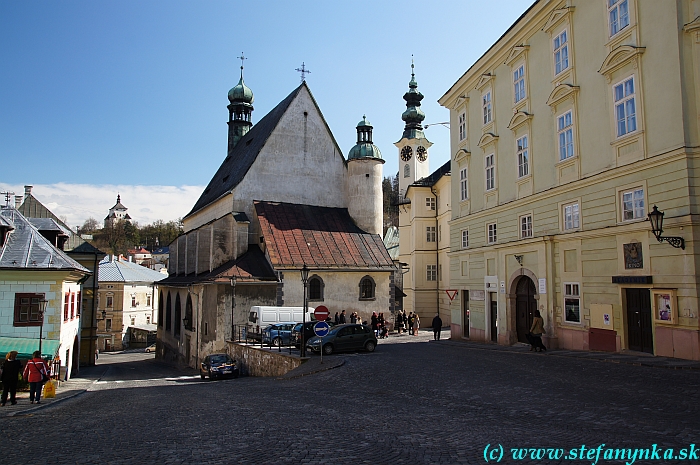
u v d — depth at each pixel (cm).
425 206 5697
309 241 4328
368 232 4769
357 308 4228
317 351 2689
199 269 4688
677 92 1766
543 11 2500
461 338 3388
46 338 2728
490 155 3055
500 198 2933
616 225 2022
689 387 1294
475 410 1173
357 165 4847
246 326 3666
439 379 1706
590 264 2175
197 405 1518
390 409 1234
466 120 3366
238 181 4622
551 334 2389
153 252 16175
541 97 2558
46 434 1109
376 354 2612
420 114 6656
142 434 1041
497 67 2992
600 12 2152
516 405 1206
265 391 1822
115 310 7506
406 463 742
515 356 2241
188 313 4541
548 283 2420
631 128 1970
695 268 1689
